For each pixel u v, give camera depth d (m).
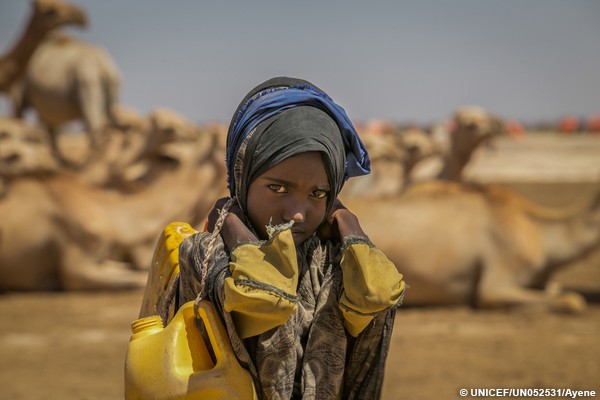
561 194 29.97
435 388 8.84
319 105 2.93
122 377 9.45
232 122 3.02
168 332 2.91
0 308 13.59
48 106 29.70
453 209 13.48
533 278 13.40
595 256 19.58
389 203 13.59
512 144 50.25
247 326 2.80
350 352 3.07
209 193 17.02
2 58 28.36
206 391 2.79
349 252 2.81
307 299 3.03
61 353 10.56
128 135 20.72
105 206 15.75
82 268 15.05
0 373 9.55
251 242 2.76
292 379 2.93
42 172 15.49
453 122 18.86
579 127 67.00
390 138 23.66
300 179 2.84
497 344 10.98
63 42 30.02
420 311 13.28
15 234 14.80
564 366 9.80
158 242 3.33
